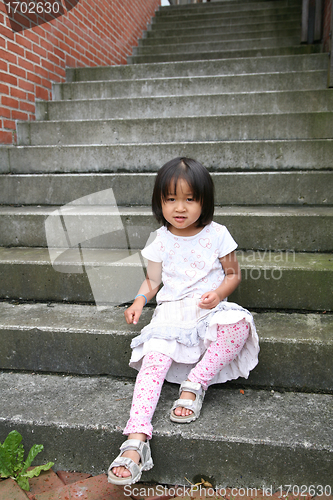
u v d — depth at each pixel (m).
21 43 3.47
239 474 1.36
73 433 1.43
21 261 2.14
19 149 3.13
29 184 2.86
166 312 1.59
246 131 3.15
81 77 4.32
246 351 1.55
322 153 2.83
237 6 6.81
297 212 2.35
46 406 1.54
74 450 1.45
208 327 1.47
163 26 6.75
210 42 5.53
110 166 3.08
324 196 2.60
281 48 4.75
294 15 6.03
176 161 1.53
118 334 1.74
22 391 1.65
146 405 1.36
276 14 6.10
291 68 4.05
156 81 3.92
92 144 3.21
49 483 1.39
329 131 3.04
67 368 1.81
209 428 1.38
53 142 3.42
